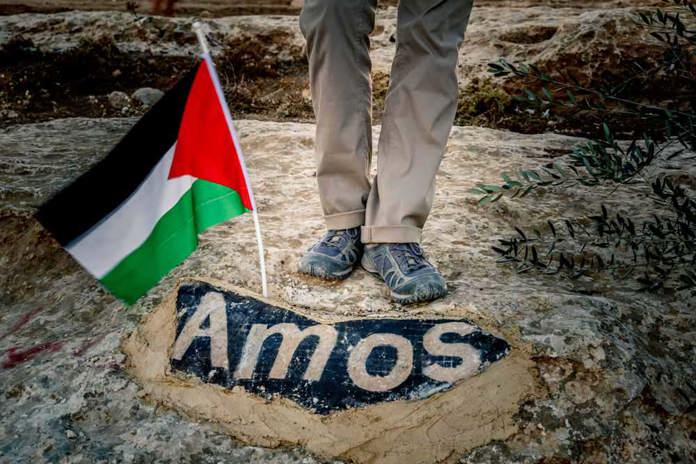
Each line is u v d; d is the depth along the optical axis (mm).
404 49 2174
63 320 2477
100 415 2053
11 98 4914
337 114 2213
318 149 2299
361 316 2211
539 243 2705
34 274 2850
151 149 2021
